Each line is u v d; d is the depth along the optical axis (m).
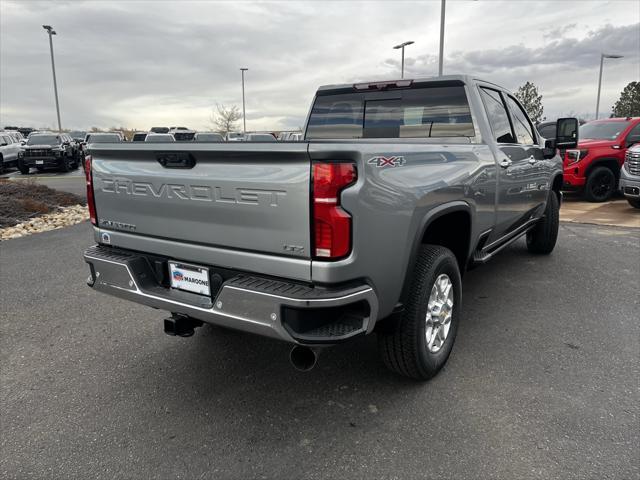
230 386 3.20
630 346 3.64
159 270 2.96
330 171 2.22
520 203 4.73
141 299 2.92
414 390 3.08
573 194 12.82
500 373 3.27
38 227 9.12
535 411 2.82
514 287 5.04
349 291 2.33
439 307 3.13
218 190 2.54
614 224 8.55
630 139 11.12
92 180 3.23
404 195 2.62
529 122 5.33
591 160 10.89
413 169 2.75
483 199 3.69
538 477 2.29
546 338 3.80
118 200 3.07
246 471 2.39
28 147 22.52
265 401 3.01
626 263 5.91
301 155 2.24
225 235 2.57
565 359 3.45
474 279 5.33
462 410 2.85
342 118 4.61
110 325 4.25
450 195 3.12
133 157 2.92
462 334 3.89
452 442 2.56
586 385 3.09
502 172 4.06
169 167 2.75
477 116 3.91
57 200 11.98
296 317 2.29
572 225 8.55
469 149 3.48
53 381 3.30
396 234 2.58
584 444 2.52
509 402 2.92
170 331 2.87
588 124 12.41
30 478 2.38
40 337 4.01
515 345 3.68
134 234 3.05
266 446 2.58
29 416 2.90
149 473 2.40
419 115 4.19
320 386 3.17
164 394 3.12
